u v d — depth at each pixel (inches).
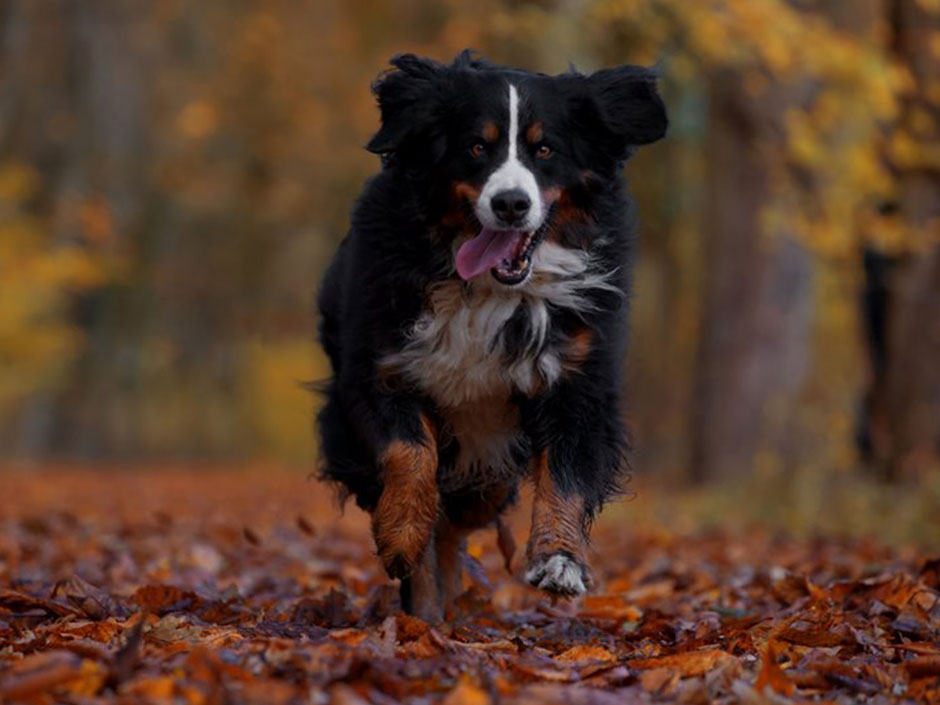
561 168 270.2
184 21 1481.3
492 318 269.3
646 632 268.4
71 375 1630.2
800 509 638.5
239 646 224.8
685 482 883.4
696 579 374.3
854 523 604.1
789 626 255.1
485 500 298.5
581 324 273.7
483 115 265.7
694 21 663.1
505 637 267.0
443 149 268.2
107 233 1339.8
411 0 1235.2
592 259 274.8
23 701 183.6
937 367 682.8
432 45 1133.7
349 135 1337.4
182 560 401.4
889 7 709.9
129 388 1743.4
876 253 706.8
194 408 1870.1
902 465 681.0
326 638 231.9
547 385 272.2
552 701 188.1
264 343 1886.1
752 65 729.0
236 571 389.7
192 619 257.6
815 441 719.1
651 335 1390.3
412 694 198.4
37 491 794.2
